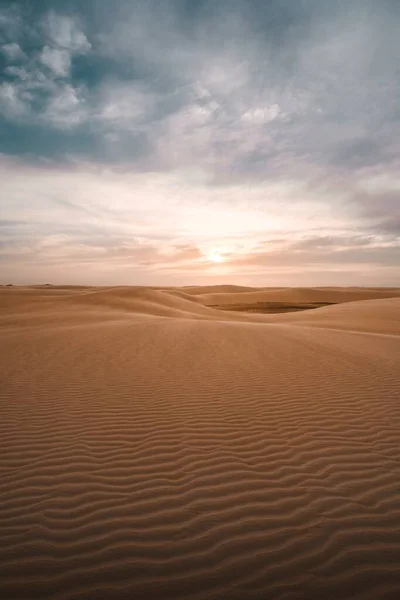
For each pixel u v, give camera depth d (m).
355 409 6.65
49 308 34.28
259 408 6.68
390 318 30.88
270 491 3.97
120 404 6.83
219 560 2.97
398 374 9.35
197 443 5.20
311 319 32.81
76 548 3.07
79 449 4.96
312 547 3.11
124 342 13.39
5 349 12.27
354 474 4.35
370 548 3.10
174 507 3.67
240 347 12.82
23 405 6.72
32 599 2.55
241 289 148.50
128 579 2.76
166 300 43.50
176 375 9.06
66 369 9.63
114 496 3.86
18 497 3.81
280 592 2.66
